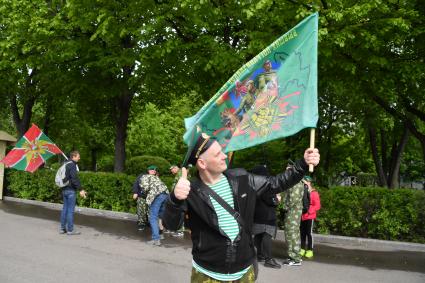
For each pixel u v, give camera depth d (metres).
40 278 6.42
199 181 2.98
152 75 13.23
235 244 2.88
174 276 6.75
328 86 15.44
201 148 2.89
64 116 23.77
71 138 25.94
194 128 3.03
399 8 9.74
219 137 3.29
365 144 23.53
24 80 17.84
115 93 15.32
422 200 10.12
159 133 30.41
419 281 6.97
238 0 10.42
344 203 10.62
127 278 6.57
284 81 3.26
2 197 17.56
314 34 3.17
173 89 16.86
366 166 29.31
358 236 10.62
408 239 10.24
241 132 3.30
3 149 17.66
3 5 14.00
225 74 12.00
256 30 10.82
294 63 3.25
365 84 11.32
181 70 13.76
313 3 9.10
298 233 7.77
